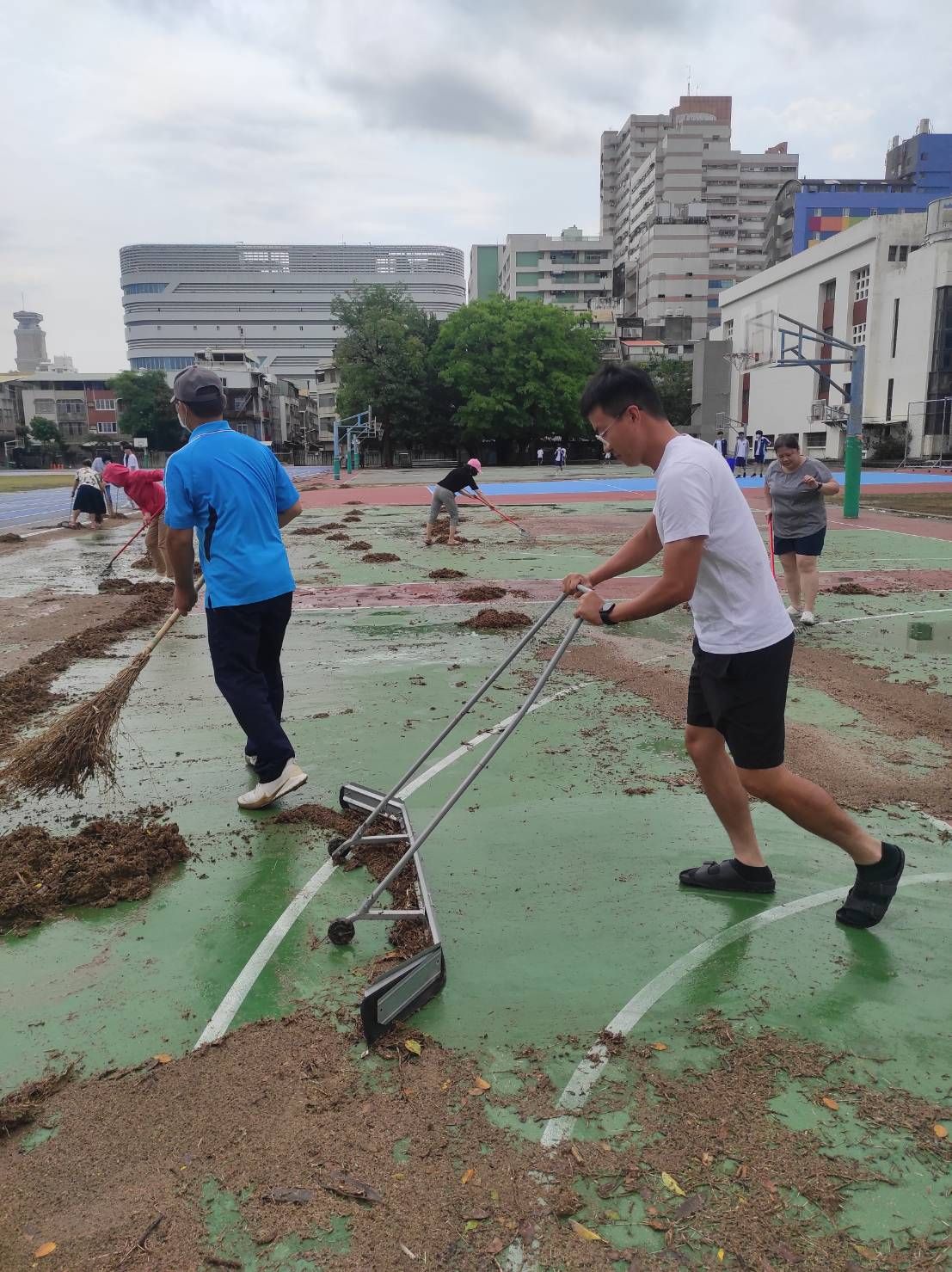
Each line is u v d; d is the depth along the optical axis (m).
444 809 2.81
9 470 80.94
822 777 4.26
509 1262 1.76
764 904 3.16
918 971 2.74
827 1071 2.30
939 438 43.34
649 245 106.25
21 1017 2.59
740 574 2.72
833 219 68.00
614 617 2.75
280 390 87.56
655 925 3.02
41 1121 2.17
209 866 3.50
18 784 3.66
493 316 55.38
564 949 2.88
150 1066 2.36
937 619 7.84
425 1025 2.50
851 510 17.08
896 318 45.69
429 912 2.87
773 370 57.50
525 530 16.22
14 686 5.86
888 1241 1.80
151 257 164.50
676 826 3.80
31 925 3.11
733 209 113.44
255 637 3.89
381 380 59.78
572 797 4.10
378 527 17.19
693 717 3.07
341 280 169.62
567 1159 2.01
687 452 2.64
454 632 7.59
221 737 4.99
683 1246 1.79
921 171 77.69
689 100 124.19
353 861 3.51
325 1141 2.07
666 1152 2.03
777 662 2.74
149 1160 2.04
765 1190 1.92
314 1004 2.61
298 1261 1.77
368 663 6.55
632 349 85.50
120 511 23.12
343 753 4.68
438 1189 1.93
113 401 94.69
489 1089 2.24
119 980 2.77
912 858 3.46
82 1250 1.80
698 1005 2.57
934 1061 2.33
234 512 3.77
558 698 5.63
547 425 57.91
